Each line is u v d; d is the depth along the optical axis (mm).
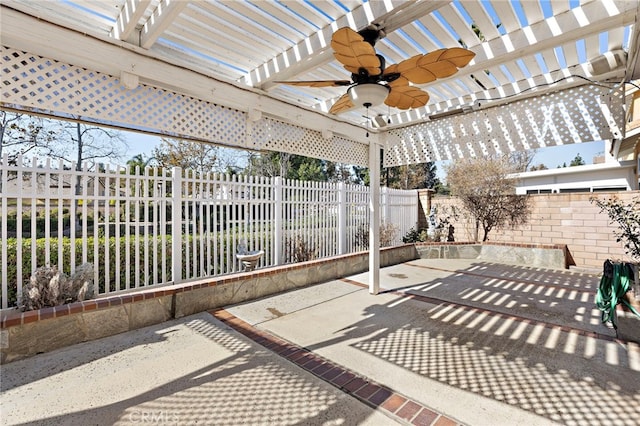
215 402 2422
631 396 2441
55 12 2965
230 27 3311
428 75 2938
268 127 4836
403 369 2900
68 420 2219
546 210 8148
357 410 2318
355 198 8039
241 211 5637
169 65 3514
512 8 3111
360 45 2445
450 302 4961
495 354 3182
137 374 2834
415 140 6090
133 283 4922
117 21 3123
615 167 11094
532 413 2258
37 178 3895
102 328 3635
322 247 7176
